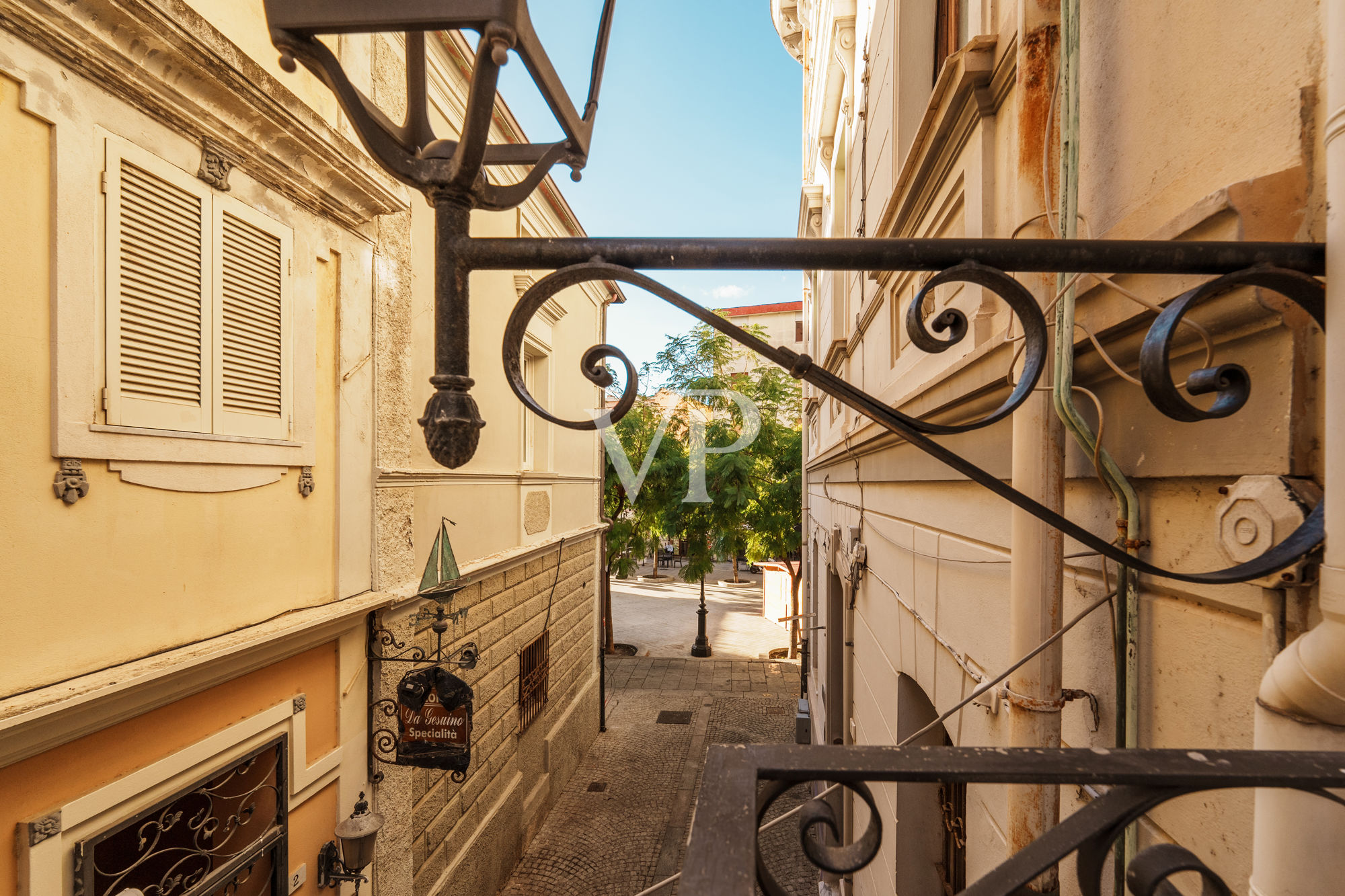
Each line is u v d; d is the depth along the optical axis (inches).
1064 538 70.4
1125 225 58.5
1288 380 40.1
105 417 118.1
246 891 154.5
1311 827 33.0
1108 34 63.2
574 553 438.9
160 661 124.3
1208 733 47.5
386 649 199.2
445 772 238.2
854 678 235.5
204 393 139.0
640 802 381.1
